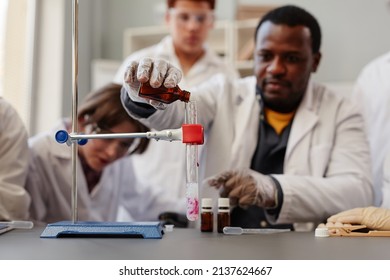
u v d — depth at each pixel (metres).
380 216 1.11
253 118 1.53
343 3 3.41
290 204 1.26
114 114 1.56
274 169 1.51
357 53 3.39
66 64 3.06
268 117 1.56
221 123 1.52
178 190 2.32
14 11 2.55
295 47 1.41
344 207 1.33
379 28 3.35
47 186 1.66
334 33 3.43
